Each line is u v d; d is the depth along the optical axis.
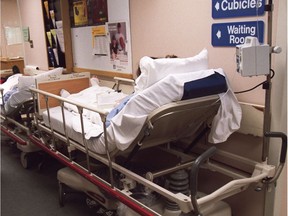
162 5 2.70
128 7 3.05
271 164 2.12
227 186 1.75
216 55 2.36
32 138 3.28
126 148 1.96
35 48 5.16
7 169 3.75
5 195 3.13
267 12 1.88
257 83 2.14
